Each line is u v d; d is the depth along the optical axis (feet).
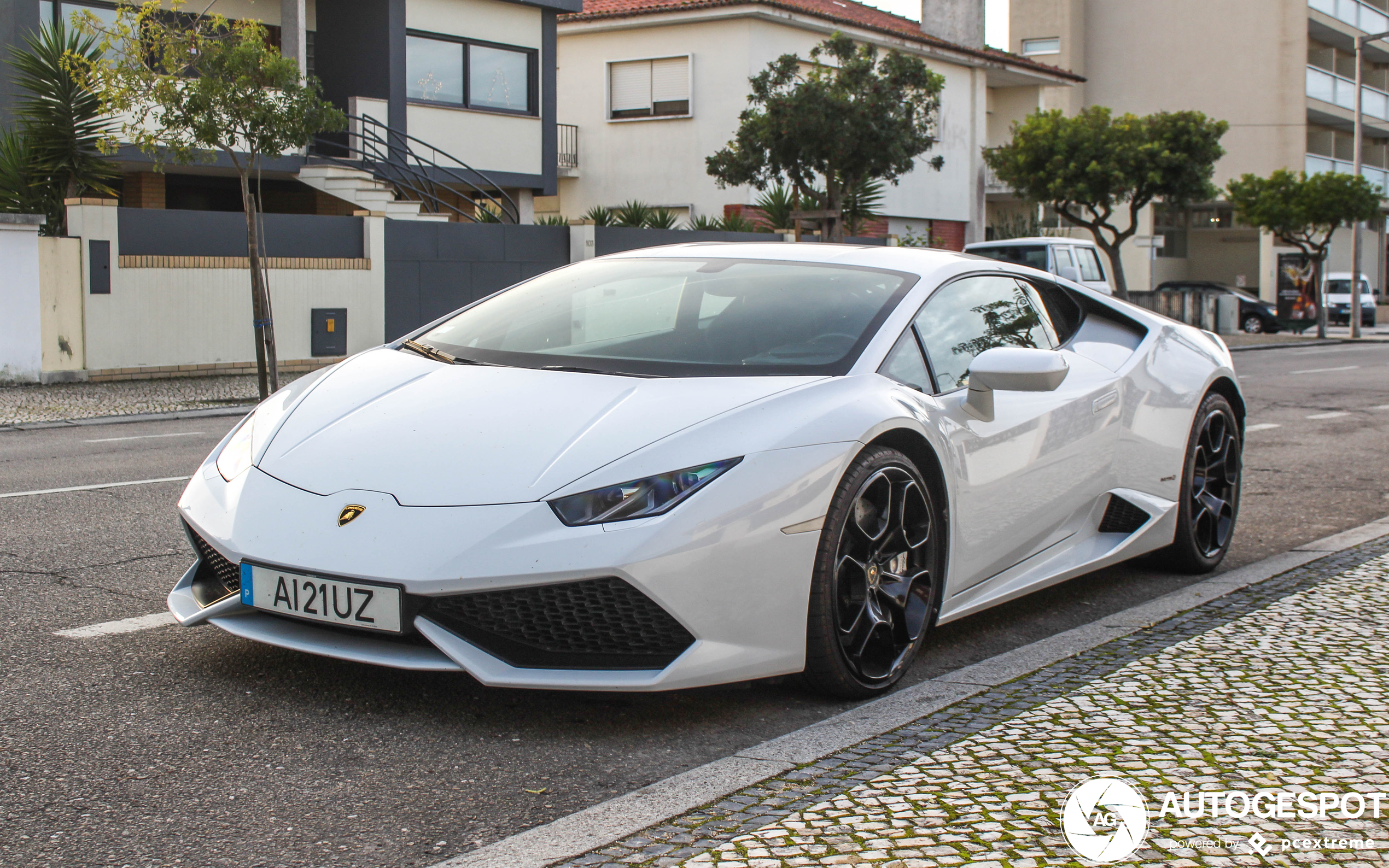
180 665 11.28
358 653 9.60
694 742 9.63
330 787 8.64
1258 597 14.03
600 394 10.77
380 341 55.21
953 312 12.89
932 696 10.58
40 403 39.19
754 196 86.07
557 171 80.43
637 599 9.27
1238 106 148.46
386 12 68.95
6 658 11.47
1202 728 9.57
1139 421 14.70
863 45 67.00
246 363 50.75
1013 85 117.80
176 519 18.80
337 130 41.93
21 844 7.68
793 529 9.87
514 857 7.46
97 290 46.16
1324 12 148.87
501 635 9.46
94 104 48.52
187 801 8.38
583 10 89.76
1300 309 105.40
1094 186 91.97
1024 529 12.94
